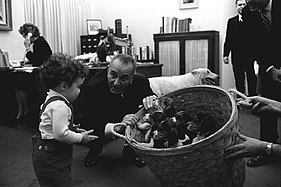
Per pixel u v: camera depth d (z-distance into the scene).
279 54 2.29
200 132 1.66
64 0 5.95
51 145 1.59
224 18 5.54
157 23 6.18
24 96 4.05
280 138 2.94
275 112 1.50
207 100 1.82
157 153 1.30
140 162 2.42
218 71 5.59
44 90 3.63
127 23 6.48
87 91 2.44
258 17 2.31
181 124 1.65
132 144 1.44
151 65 4.38
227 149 1.31
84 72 1.72
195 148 1.24
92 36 6.07
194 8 5.75
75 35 6.28
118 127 1.75
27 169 2.45
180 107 1.91
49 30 5.63
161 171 1.39
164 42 5.67
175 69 5.62
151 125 1.76
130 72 2.09
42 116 1.60
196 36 5.36
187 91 1.87
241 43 4.01
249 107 1.56
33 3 5.32
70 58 1.67
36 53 4.16
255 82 4.02
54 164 1.59
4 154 2.82
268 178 2.15
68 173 1.65
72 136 1.58
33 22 5.34
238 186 1.53
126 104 2.41
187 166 1.29
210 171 1.33
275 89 2.40
